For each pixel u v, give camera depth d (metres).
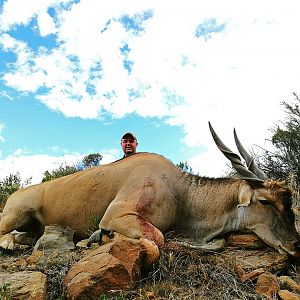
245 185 2.12
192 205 2.20
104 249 1.66
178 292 1.61
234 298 1.60
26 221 2.45
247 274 1.75
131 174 2.22
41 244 2.06
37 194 2.46
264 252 2.03
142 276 1.68
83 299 1.48
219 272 1.75
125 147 3.06
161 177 2.19
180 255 1.87
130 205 2.06
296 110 4.00
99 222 2.24
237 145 2.34
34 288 1.46
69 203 2.36
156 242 1.86
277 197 2.03
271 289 1.65
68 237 2.22
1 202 3.77
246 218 2.09
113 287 1.52
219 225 2.14
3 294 1.41
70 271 1.58
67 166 4.50
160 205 2.10
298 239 1.98
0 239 2.28
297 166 3.60
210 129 2.22
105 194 2.27
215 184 2.23
